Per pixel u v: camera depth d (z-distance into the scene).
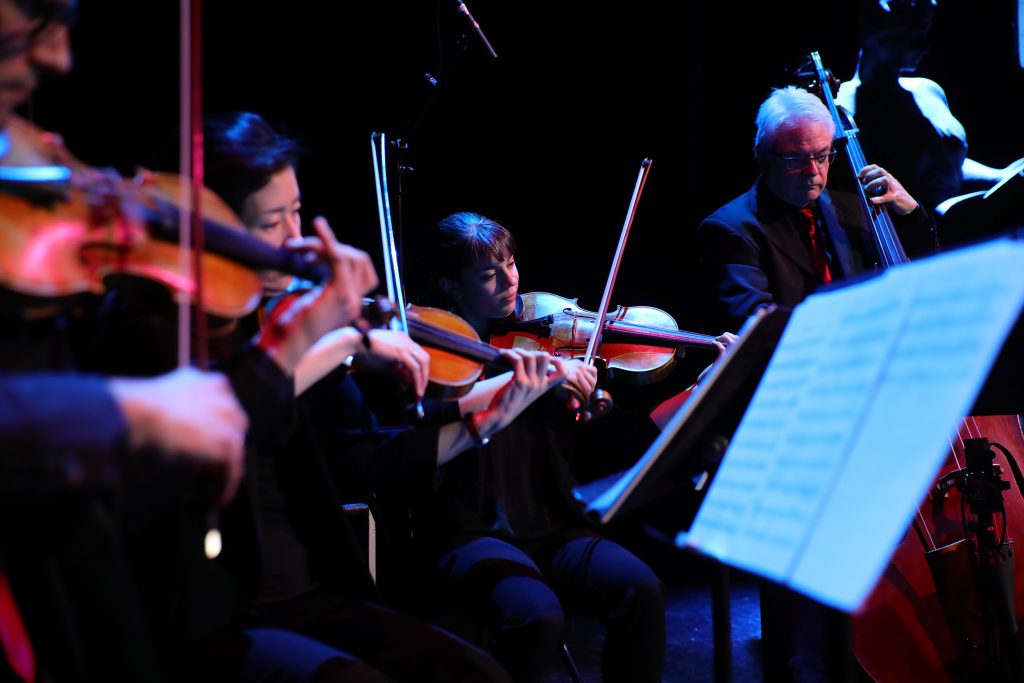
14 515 1.00
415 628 1.61
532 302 2.48
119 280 1.18
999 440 2.43
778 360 1.21
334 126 3.51
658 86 4.00
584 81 3.95
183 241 1.12
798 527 1.00
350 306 1.32
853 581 0.90
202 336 1.10
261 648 1.40
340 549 1.61
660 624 1.99
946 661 2.11
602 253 4.03
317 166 3.50
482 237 2.25
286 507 1.60
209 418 0.96
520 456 2.23
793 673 2.22
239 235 1.28
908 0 2.92
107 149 3.08
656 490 1.39
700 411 1.27
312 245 1.33
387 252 2.06
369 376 2.15
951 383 0.93
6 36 0.99
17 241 1.07
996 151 3.84
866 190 2.55
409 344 1.67
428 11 3.57
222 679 1.38
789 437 1.10
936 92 3.15
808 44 3.99
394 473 1.89
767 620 2.31
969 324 0.95
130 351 1.28
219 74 3.35
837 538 0.95
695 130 4.01
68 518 1.00
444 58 3.62
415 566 2.14
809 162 2.45
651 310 2.53
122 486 1.03
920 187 3.07
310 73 3.46
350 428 1.94
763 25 4.00
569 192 3.98
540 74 3.90
